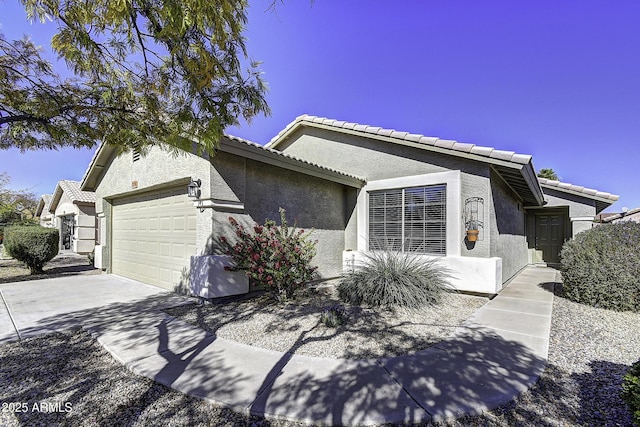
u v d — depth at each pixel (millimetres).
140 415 2990
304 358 4152
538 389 3473
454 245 8195
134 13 2797
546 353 4367
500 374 3725
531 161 7211
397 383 3496
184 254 7957
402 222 9281
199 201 6945
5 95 3695
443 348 4523
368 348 4508
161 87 3797
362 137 10164
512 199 11211
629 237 6895
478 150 7547
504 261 9680
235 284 7082
